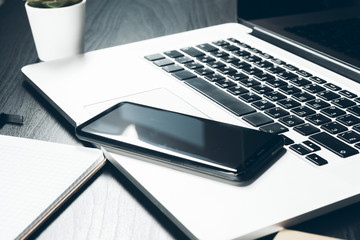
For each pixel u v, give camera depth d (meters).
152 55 0.73
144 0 1.12
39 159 0.49
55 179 0.46
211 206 0.40
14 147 0.51
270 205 0.40
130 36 0.89
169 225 0.42
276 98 0.59
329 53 0.69
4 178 0.46
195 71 0.68
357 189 0.42
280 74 0.66
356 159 0.46
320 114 0.55
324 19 0.69
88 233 0.41
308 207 0.40
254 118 0.55
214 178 0.44
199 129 0.50
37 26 0.74
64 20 0.73
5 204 0.42
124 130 0.50
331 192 0.42
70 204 0.45
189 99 0.60
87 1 1.12
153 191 0.43
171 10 1.04
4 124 0.59
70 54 0.77
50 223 0.42
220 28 0.86
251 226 0.38
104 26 0.95
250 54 0.73
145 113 0.54
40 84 0.64
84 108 0.58
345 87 0.62
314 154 0.47
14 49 0.83
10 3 1.08
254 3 0.82
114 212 0.44
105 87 0.63
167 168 0.46
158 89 0.63
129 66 0.70
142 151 0.47
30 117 0.60
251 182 0.43
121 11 1.04
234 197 0.41
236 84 0.63
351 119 0.54
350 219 0.41
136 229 0.41
